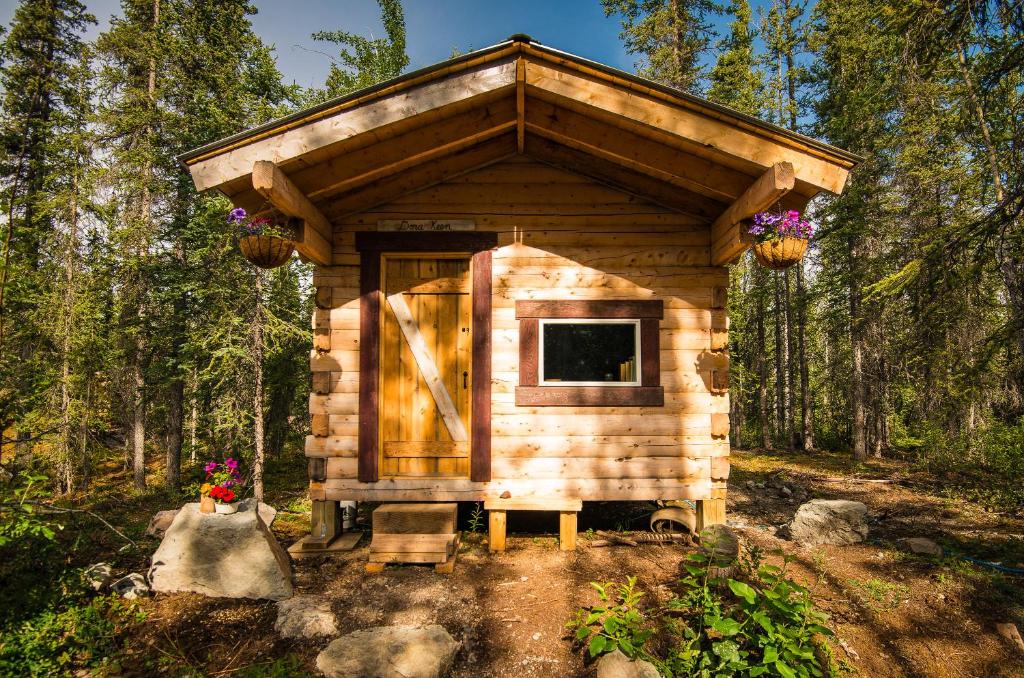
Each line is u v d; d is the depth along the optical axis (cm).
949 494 876
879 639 382
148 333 1066
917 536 628
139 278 1075
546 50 431
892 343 1339
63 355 929
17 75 1338
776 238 441
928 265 733
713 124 439
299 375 1216
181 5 1098
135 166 1084
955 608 420
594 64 429
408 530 497
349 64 1260
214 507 453
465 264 569
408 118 443
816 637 372
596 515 662
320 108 436
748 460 1447
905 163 1144
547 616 405
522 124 501
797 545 555
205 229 948
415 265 569
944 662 359
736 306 2030
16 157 1220
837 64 1447
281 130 441
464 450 552
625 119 445
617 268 557
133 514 807
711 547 412
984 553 566
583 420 545
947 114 1002
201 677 330
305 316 1177
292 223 481
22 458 600
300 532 649
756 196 443
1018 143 698
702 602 372
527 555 528
